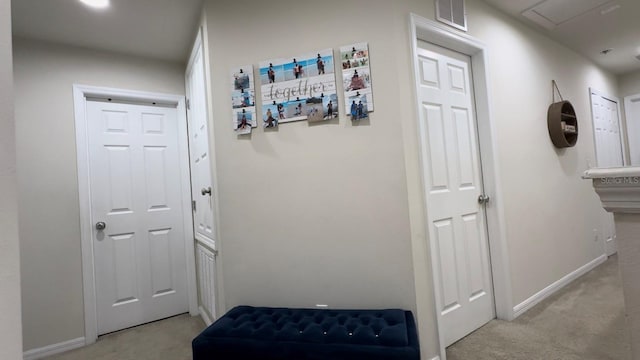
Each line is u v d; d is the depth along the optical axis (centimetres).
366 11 168
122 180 250
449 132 200
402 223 161
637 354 65
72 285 223
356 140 167
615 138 385
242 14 184
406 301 160
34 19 200
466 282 198
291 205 175
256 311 163
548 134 273
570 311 218
